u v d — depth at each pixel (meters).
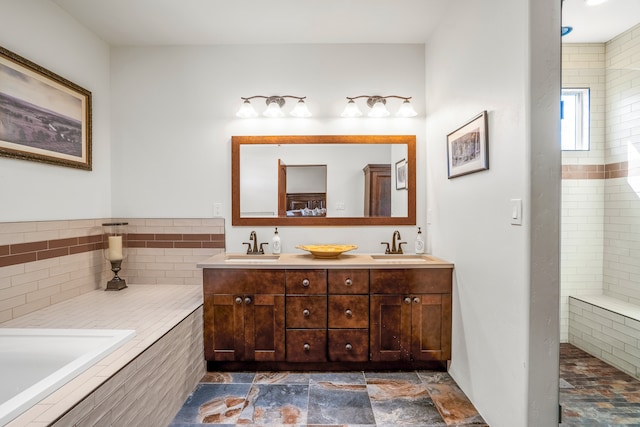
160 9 2.19
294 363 2.25
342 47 2.67
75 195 2.29
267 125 2.69
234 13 2.24
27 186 1.91
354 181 2.68
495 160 1.59
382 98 2.60
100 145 2.56
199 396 1.94
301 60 2.67
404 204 2.69
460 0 1.98
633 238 2.28
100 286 2.56
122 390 1.30
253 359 2.18
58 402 1.05
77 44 2.31
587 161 2.50
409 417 1.74
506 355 1.50
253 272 2.18
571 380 2.04
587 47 2.51
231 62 2.67
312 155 2.68
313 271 2.18
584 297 2.48
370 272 2.17
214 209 2.69
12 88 1.80
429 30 2.48
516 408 1.42
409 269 2.17
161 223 2.68
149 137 2.68
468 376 1.91
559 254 1.34
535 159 1.33
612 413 1.73
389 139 2.67
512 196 1.44
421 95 2.68
